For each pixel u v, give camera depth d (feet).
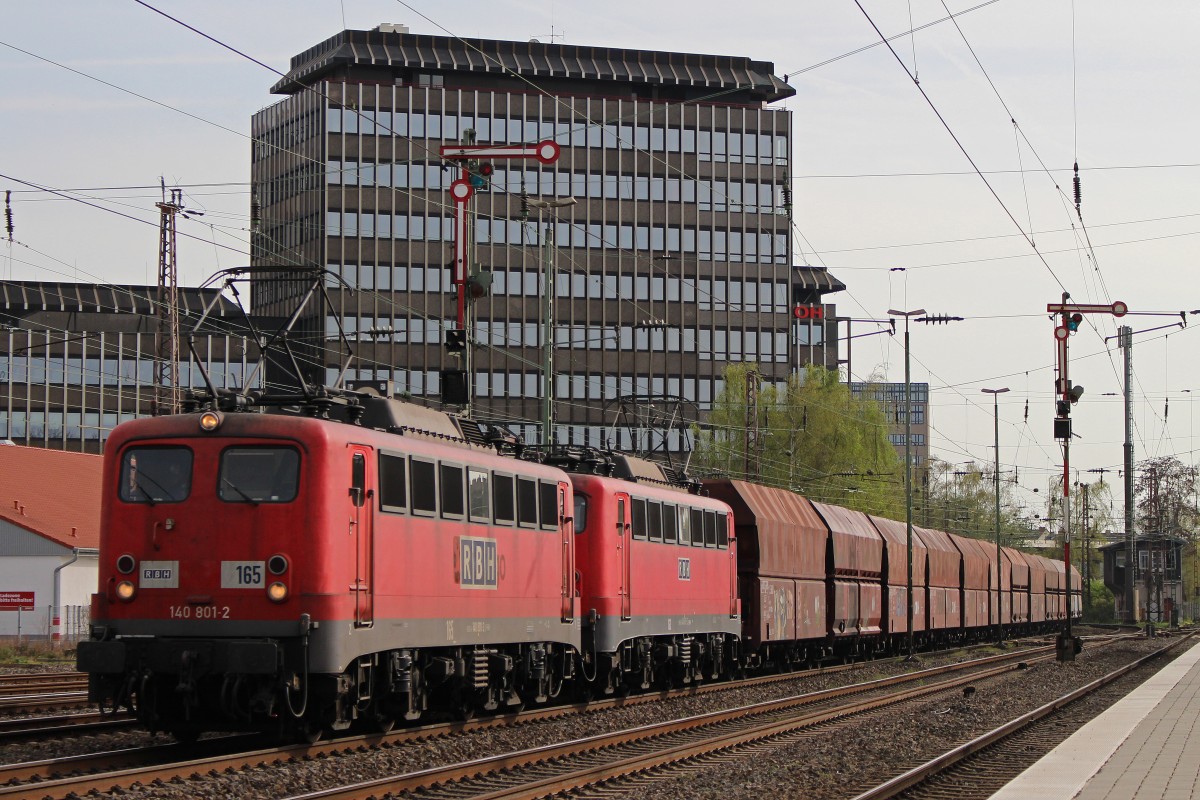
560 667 97.04
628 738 80.43
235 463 67.72
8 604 204.44
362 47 378.94
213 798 54.39
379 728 76.79
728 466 282.97
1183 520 458.91
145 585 67.62
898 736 85.10
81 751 69.26
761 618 141.38
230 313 351.05
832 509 179.42
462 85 388.98
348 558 68.59
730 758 75.66
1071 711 104.63
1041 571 325.21
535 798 58.13
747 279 405.80
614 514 105.29
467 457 82.79
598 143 393.09
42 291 355.15
